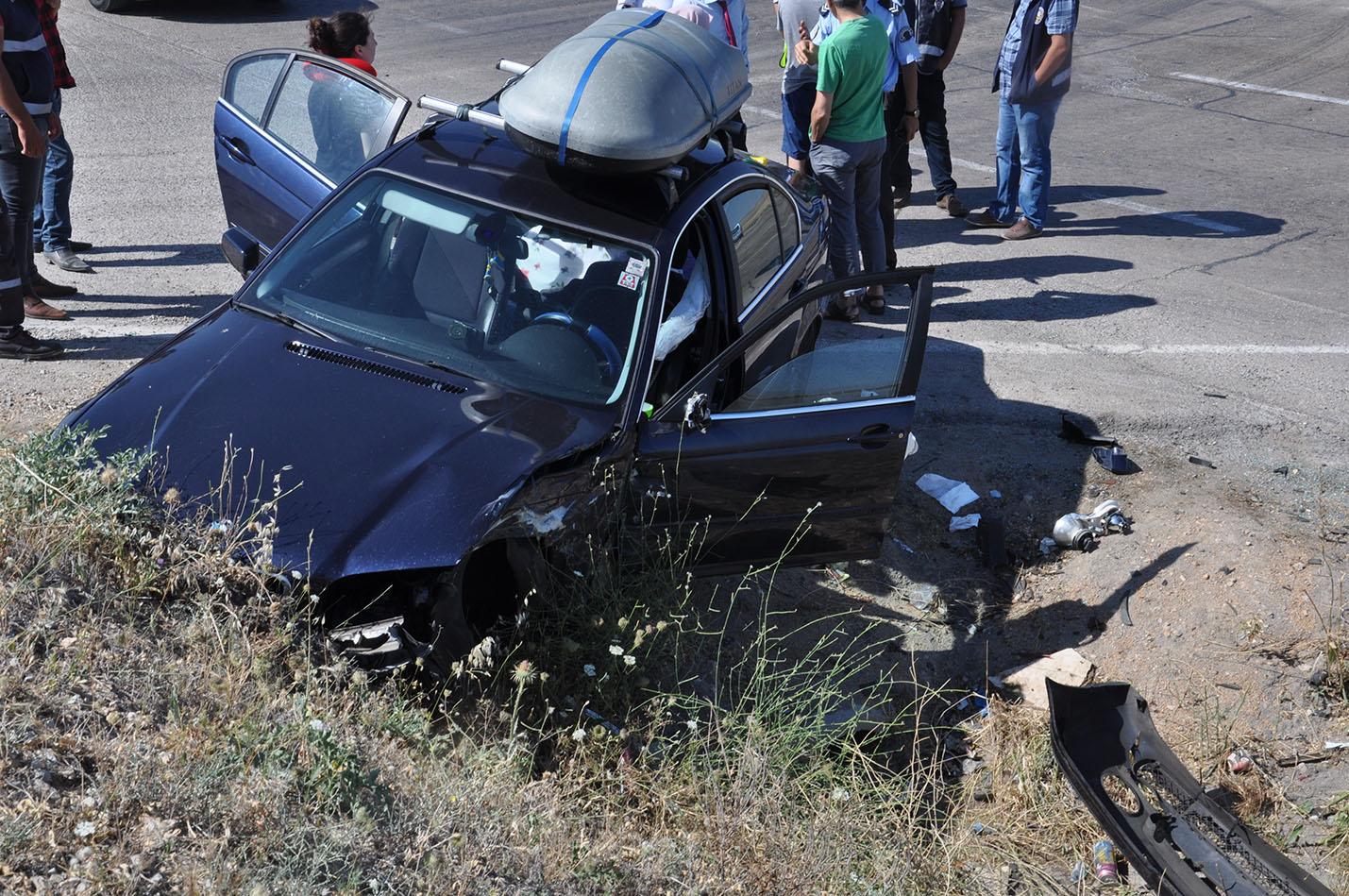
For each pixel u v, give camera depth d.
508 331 4.52
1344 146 12.07
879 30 7.01
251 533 3.73
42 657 3.46
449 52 13.95
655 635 4.31
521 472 3.93
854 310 7.68
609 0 17.20
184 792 3.09
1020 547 5.87
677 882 3.51
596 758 4.02
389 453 3.97
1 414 5.61
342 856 3.06
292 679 3.64
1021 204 9.41
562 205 4.72
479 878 3.20
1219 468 6.39
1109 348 7.64
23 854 2.79
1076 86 14.11
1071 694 4.43
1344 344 7.87
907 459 6.35
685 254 4.80
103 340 6.62
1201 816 4.22
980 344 7.61
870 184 7.48
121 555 3.76
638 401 4.34
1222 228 9.84
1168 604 5.39
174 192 9.13
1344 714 4.88
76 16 14.36
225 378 4.27
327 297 4.65
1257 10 18.27
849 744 4.46
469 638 3.83
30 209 6.57
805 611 5.28
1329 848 4.35
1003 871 4.20
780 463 4.55
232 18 14.75
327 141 5.96
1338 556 5.61
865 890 3.75
